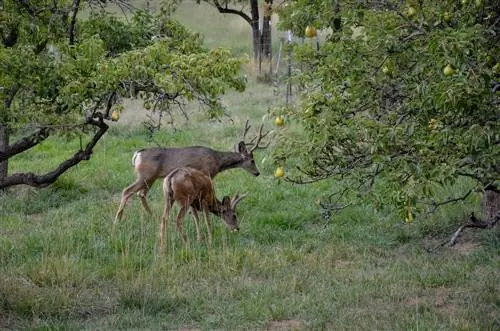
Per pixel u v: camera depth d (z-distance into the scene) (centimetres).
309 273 1466
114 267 1480
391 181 890
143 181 1812
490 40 881
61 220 1830
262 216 1836
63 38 1418
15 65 1182
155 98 1290
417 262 1519
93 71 1228
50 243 1606
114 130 2741
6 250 1577
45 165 2331
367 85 940
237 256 1524
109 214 1856
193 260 1515
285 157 968
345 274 1448
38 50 1413
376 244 1662
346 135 914
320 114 952
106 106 1314
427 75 887
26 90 1298
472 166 897
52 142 2656
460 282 1387
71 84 1180
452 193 1845
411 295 1334
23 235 1688
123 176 2205
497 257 1514
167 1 3034
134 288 1325
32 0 1390
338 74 934
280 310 1243
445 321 1177
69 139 1384
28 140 1311
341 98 946
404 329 1143
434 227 1728
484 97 790
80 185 2131
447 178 855
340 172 993
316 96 954
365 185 1140
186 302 1309
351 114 959
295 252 1580
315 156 938
